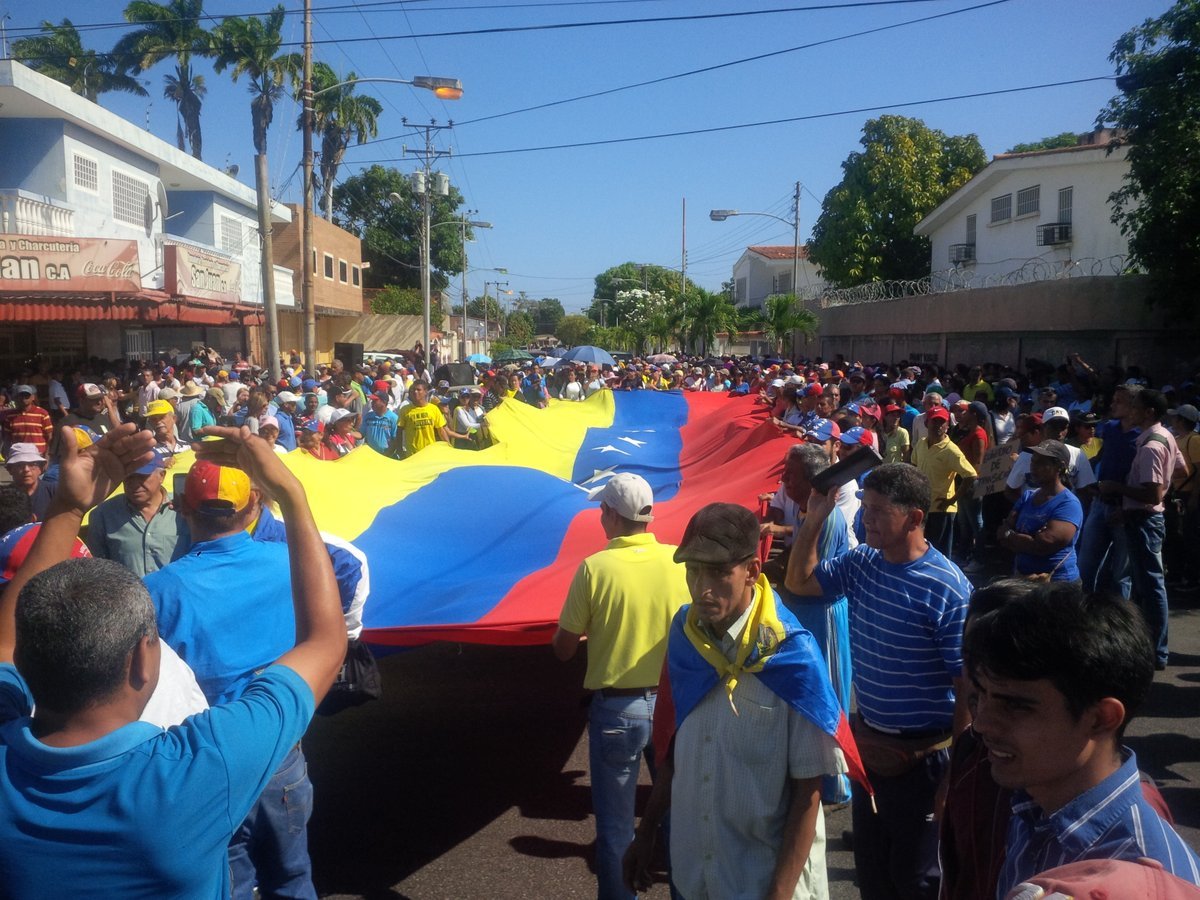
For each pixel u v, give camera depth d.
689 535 2.81
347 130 53.38
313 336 21.91
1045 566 5.70
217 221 31.28
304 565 2.21
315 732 6.11
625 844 3.85
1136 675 1.68
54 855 1.79
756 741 2.77
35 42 46.34
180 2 46.44
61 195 21.45
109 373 19.84
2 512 4.39
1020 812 1.86
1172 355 17.31
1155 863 1.47
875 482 3.47
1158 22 15.45
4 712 2.04
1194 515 8.85
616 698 3.88
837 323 33.69
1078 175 23.70
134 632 1.92
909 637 3.44
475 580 5.30
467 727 6.19
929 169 36.50
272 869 3.46
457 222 60.19
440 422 12.81
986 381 16.94
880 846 3.62
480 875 4.48
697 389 22.23
